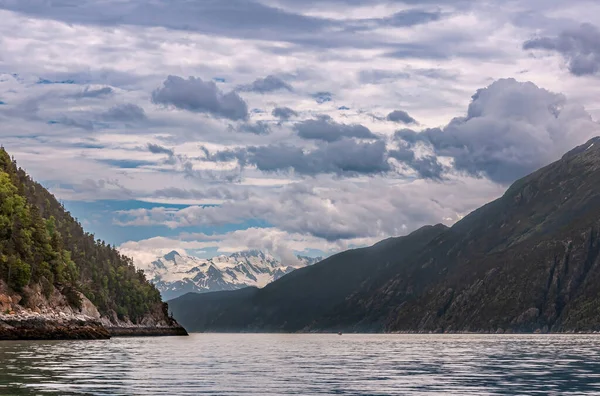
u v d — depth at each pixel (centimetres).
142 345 15738
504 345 18425
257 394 5438
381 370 7962
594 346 17025
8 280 16612
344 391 5672
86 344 14162
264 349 15650
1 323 15612
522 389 5822
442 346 17888
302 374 7325
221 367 8356
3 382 5903
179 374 7181
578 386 6044
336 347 17675
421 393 5550
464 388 5900
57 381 6041
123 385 5909
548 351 13550
